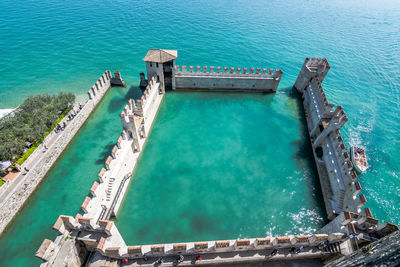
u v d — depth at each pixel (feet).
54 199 88.63
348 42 221.66
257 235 80.53
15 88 143.95
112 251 59.36
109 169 77.10
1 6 254.68
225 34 218.18
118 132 118.42
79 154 106.22
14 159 90.38
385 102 146.72
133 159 100.01
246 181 98.02
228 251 64.75
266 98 147.74
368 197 92.63
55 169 99.45
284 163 106.52
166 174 99.45
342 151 86.94
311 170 103.60
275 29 237.66
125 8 264.72
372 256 40.22
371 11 321.93
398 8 346.33
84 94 142.92
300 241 63.77
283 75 170.40
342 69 178.91
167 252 62.13
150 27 222.48
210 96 146.72
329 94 151.23
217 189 94.53
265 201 90.94
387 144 115.65
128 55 181.57
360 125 126.82
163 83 136.15
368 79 168.96
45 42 191.42
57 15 238.68
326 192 90.38
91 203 67.26
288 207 89.25
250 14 272.92
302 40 218.79
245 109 138.41
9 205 78.33
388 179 99.25
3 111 124.06
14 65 163.43
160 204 88.38
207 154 109.29
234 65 177.06
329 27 254.47
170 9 268.82
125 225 81.61
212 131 122.11
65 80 153.69
